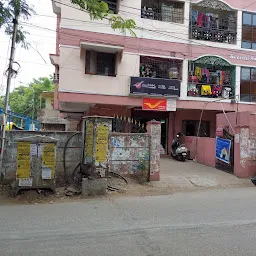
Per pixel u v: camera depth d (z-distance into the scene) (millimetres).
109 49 14039
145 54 14789
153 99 14898
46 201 7227
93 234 4711
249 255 3906
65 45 13664
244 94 16469
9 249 4074
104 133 8156
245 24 16562
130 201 7301
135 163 9812
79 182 8656
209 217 5773
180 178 10383
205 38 16047
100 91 14148
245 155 10953
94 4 6762
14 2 7355
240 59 16328
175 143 15305
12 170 8617
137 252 3979
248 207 6668
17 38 8281
